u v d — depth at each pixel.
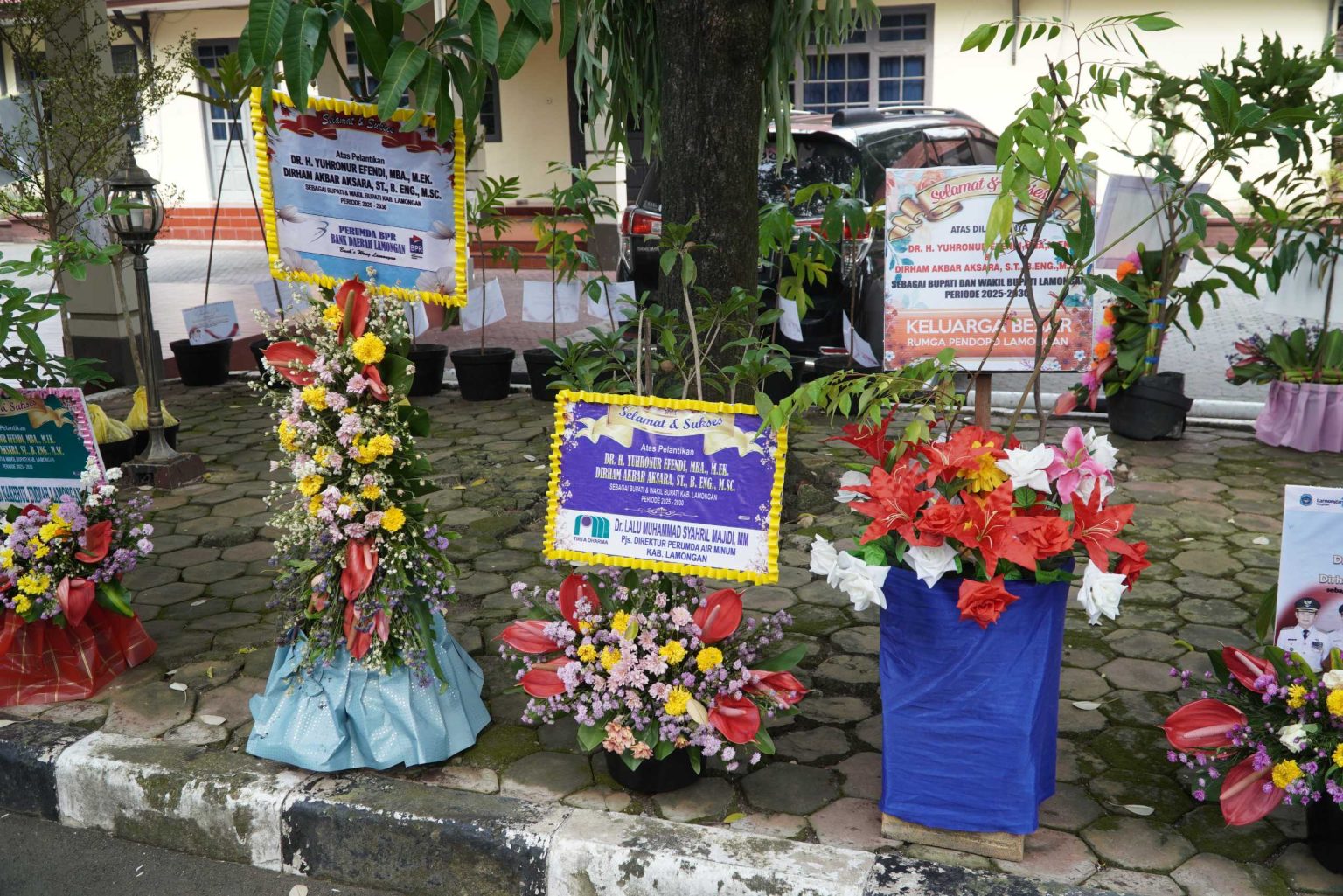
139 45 16.45
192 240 17.30
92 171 7.04
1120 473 5.70
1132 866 2.68
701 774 3.13
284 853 2.99
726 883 2.63
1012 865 2.70
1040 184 4.33
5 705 3.58
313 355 3.19
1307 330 6.40
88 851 3.11
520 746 3.30
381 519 3.11
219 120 16.84
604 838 2.77
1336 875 2.63
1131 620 4.11
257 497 5.68
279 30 2.83
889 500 2.60
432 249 3.22
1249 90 5.66
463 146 3.11
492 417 7.34
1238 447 6.33
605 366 4.26
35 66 7.00
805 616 4.18
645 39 5.15
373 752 3.14
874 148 7.54
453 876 2.87
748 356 3.71
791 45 5.00
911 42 13.74
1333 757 2.51
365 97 3.25
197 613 4.30
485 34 2.90
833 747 3.28
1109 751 3.21
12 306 4.15
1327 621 2.76
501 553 4.85
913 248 4.50
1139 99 6.11
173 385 8.31
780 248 5.48
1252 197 5.59
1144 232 6.38
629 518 3.02
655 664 2.88
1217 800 2.95
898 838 2.81
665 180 4.81
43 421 3.73
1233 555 4.70
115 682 3.73
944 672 2.65
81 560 3.56
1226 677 2.87
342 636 3.21
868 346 6.60
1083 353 4.53
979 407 4.64
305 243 3.37
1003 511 2.55
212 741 3.35
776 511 2.91
